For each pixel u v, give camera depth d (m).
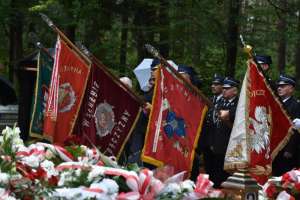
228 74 24.44
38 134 12.27
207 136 13.43
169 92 10.20
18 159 7.95
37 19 26.27
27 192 7.20
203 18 24.14
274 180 9.45
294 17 25.11
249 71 9.74
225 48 25.23
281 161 12.69
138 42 25.17
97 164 8.24
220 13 24.62
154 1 23.44
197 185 8.09
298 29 24.94
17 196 7.20
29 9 23.73
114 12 24.52
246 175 8.62
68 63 11.51
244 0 26.17
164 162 10.07
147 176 7.62
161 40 24.58
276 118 9.99
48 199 7.20
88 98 11.59
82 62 11.55
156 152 10.06
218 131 13.26
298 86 24.19
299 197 9.38
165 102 10.16
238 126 9.66
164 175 7.91
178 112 10.24
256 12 25.72
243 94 9.70
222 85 13.88
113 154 11.63
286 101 12.91
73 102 11.52
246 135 9.55
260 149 9.62
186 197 7.82
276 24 26.11
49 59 12.56
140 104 11.74
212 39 24.42
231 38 24.44
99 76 11.62
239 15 24.23
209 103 10.49
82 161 8.16
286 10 25.28
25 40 32.91
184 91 10.32
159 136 10.09
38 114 12.32
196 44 24.94
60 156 8.54
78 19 24.17
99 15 24.34
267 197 9.23
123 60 26.83
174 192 7.76
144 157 10.02
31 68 15.98
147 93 13.88
